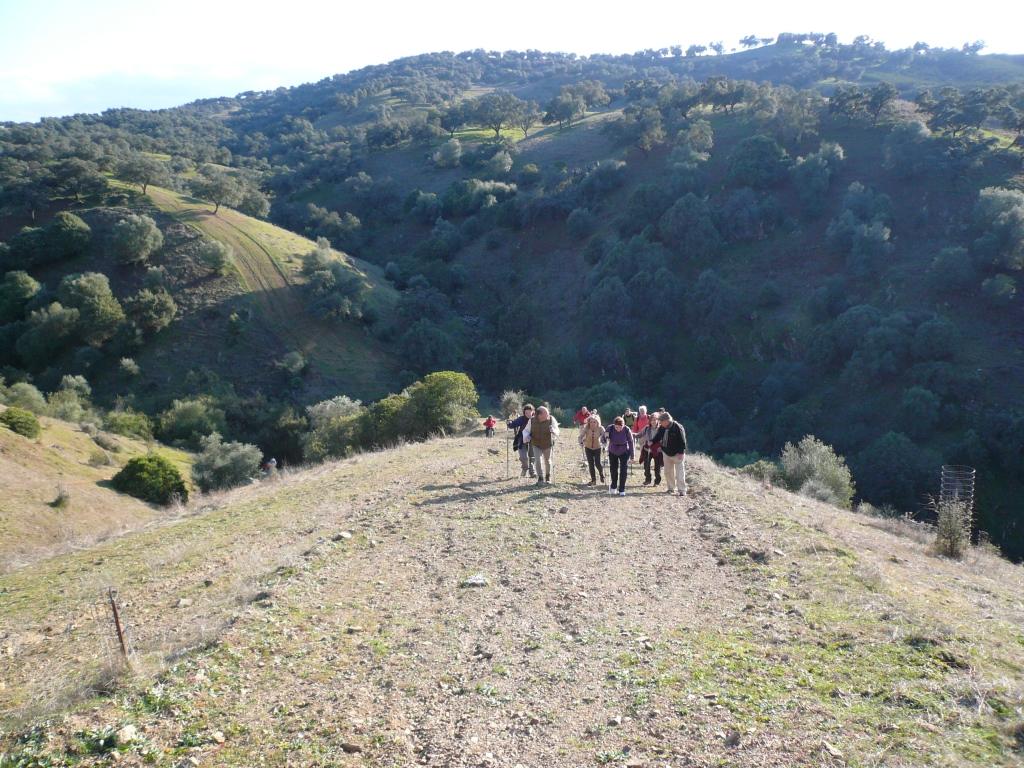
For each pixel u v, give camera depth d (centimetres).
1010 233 5481
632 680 470
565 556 814
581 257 8694
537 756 378
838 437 5094
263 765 371
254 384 6191
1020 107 7919
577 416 1634
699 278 7019
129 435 4628
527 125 13588
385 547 877
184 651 558
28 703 520
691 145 9194
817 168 7512
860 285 6294
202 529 1175
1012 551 3972
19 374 5741
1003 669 480
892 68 16400
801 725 394
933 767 339
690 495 1207
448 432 2648
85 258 6912
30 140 10962
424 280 8650
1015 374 4891
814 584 689
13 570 1064
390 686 473
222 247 7094
